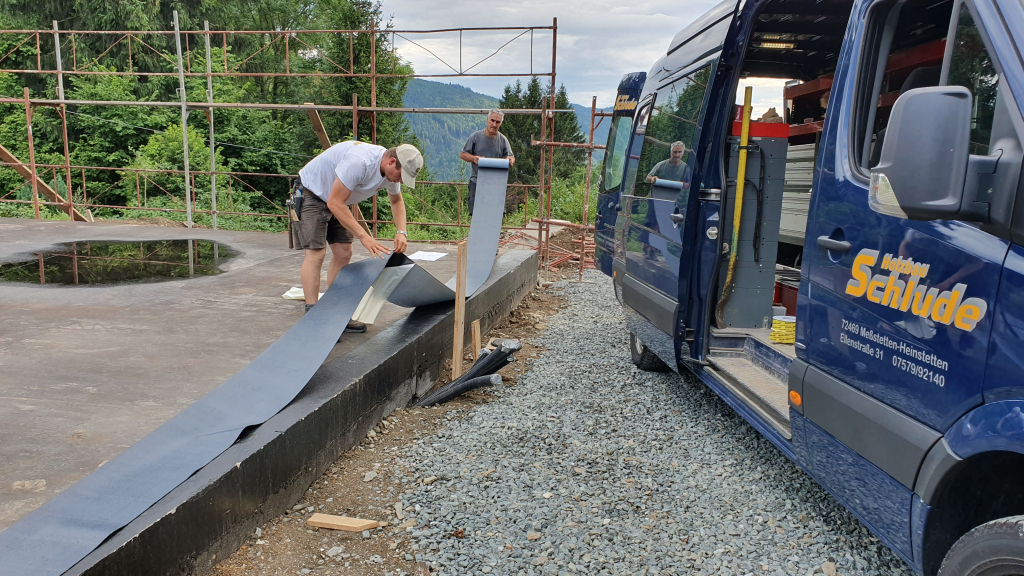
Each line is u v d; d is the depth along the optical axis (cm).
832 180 267
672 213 437
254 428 300
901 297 220
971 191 174
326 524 291
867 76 263
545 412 444
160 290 616
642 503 322
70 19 2619
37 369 386
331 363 397
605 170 780
